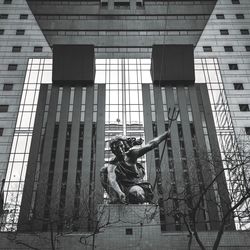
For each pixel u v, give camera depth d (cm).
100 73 6519
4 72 6375
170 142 5531
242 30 7038
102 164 5269
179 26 7319
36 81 6297
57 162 5303
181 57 6275
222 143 5556
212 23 7156
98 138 5566
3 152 5484
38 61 6562
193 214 1894
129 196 2162
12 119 5828
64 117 5816
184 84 6234
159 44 6700
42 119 5794
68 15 7462
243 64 6550
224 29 7062
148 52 6975
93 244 1862
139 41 7112
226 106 6025
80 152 5541
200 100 6075
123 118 5897
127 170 2211
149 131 5675
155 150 5441
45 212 4566
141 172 2302
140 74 6531
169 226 4416
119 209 2103
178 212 2388
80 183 5028
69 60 6256
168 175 4956
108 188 2231
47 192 5069
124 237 2039
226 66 6538
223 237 2177
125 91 6256
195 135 5588
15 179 5200
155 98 6028
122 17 7494
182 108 5912
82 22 7362
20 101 6038
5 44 6750
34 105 6006
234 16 7238
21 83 6256
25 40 6838
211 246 2131
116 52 6956
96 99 6106
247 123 5822
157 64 6216
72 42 7062
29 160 5331
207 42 6888
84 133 5628
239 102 6075
